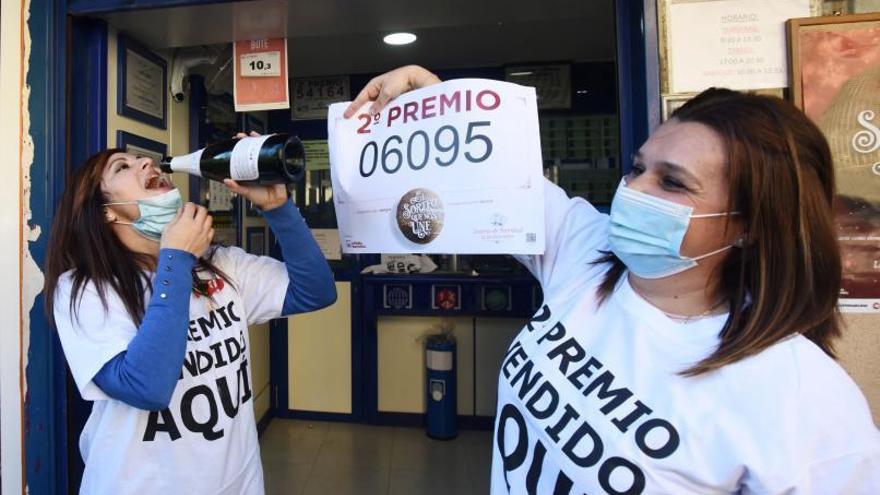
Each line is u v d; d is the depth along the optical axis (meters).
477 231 0.77
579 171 2.70
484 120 0.77
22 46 1.23
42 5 1.26
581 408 0.63
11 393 1.22
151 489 0.86
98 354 0.81
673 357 0.61
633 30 1.09
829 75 0.95
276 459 2.50
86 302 0.86
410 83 0.85
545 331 0.75
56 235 0.93
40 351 1.25
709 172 0.59
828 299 0.58
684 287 0.66
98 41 1.34
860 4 0.97
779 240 0.56
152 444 0.86
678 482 0.55
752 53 0.99
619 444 0.58
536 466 0.65
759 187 0.56
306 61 2.63
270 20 1.40
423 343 2.83
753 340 0.56
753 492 0.51
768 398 0.53
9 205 1.22
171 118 1.71
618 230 0.68
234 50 1.54
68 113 1.29
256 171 0.84
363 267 2.87
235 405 0.97
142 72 1.53
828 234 0.57
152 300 0.81
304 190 2.89
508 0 1.36
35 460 1.25
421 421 2.85
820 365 0.54
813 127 0.57
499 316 2.73
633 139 1.09
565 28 2.23
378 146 0.85
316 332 2.91
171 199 0.95
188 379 0.90
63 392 1.28
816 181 0.57
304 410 2.93
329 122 0.88
